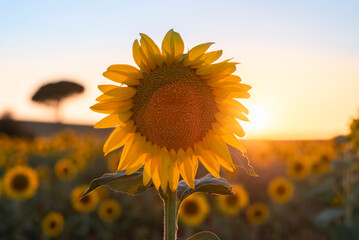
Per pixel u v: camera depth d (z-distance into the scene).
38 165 16.17
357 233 6.45
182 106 2.48
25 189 8.33
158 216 10.31
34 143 20.86
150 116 2.51
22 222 9.18
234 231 10.00
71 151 17.80
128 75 2.43
